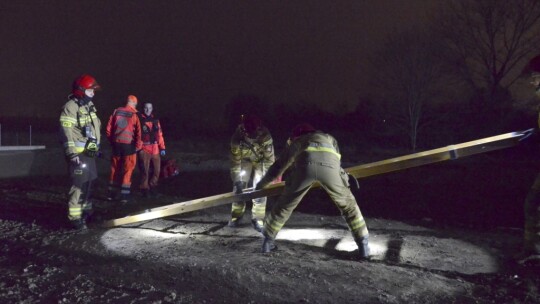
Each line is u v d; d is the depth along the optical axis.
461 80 29.78
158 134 10.76
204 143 29.02
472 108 29.91
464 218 9.56
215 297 4.84
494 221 9.33
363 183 15.16
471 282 5.30
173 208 7.16
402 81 28.78
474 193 13.14
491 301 4.82
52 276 5.48
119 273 5.49
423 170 18.36
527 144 6.00
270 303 4.70
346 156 24.02
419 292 4.90
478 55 29.34
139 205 9.81
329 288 4.95
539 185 5.77
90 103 7.64
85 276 5.43
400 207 10.77
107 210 9.30
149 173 10.91
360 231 5.90
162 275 5.37
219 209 9.30
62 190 11.52
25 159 15.22
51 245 6.72
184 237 7.12
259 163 7.31
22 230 7.54
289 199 5.88
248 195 6.56
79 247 6.61
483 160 22.28
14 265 5.97
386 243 6.74
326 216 8.52
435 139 30.00
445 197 12.36
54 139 27.39
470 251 6.40
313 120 37.56
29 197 10.40
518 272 5.64
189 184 14.23
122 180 10.14
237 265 5.51
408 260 6.00
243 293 4.89
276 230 6.09
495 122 29.58
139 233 7.38
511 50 29.12
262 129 7.30
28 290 5.08
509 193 13.12
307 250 6.32
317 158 5.69
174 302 4.74
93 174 7.79
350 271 5.36
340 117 36.72
